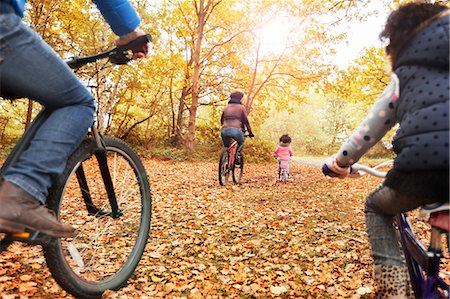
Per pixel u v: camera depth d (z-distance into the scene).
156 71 20.03
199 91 22.89
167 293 2.95
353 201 7.22
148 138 23.05
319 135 50.66
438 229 1.50
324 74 20.34
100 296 2.38
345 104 46.72
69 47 16.73
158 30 18.45
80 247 2.43
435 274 1.68
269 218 5.67
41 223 1.55
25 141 1.68
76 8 15.80
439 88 1.35
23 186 1.48
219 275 3.42
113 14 1.90
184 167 15.40
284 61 21.61
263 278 3.33
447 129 1.30
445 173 1.31
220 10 20.44
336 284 3.21
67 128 1.65
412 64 1.45
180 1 20.45
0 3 1.39
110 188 2.42
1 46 1.39
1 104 18.56
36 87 1.55
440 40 1.37
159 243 4.22
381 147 33.41
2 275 3.02
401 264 1.75
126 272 2.59
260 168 17.80
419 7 1.48
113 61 2.19
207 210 6.20
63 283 2.15
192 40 20.48
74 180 2.31
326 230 4.92
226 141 8.94
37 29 13.99
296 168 19.16
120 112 22.20
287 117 49.88
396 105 1.57
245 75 22.34
